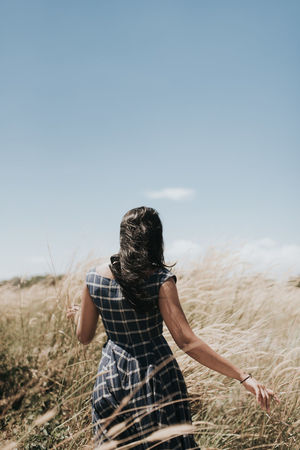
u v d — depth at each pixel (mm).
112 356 2119
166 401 2008
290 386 3342
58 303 4781
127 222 2115
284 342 4355
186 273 5730
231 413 3387
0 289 5496
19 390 3695
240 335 4113
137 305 2021
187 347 2014
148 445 1963
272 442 3109
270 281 5871
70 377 3898
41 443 2955
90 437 2875
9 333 5047
